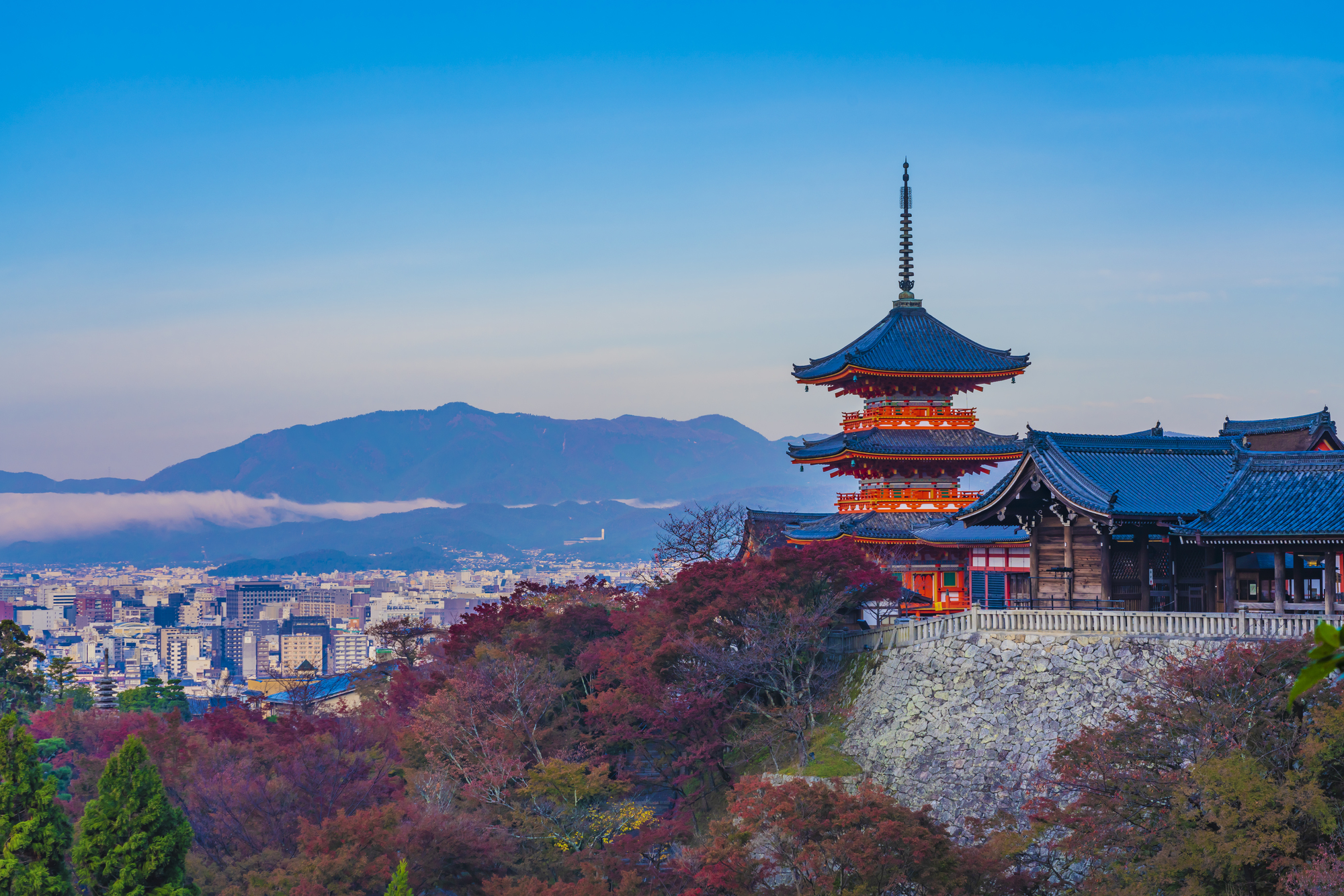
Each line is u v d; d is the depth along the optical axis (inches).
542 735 2876.5
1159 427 3169.3
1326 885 1536.7
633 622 3186.5
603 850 2428.6
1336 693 1855.3
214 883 2340.1
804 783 1972.2
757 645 2790.4
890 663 2682.1
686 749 2787.9
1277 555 2364.7
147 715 3346.5
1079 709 2329.0
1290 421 3230.8
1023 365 3764.8
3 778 1974.7
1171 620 2299.5
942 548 3472.0
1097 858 1927.9
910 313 4035.4
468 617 3489.2
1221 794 1684.3
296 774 2731.3
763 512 4121.6
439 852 2284.7
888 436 3769.7
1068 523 2696.9
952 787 2396.7
